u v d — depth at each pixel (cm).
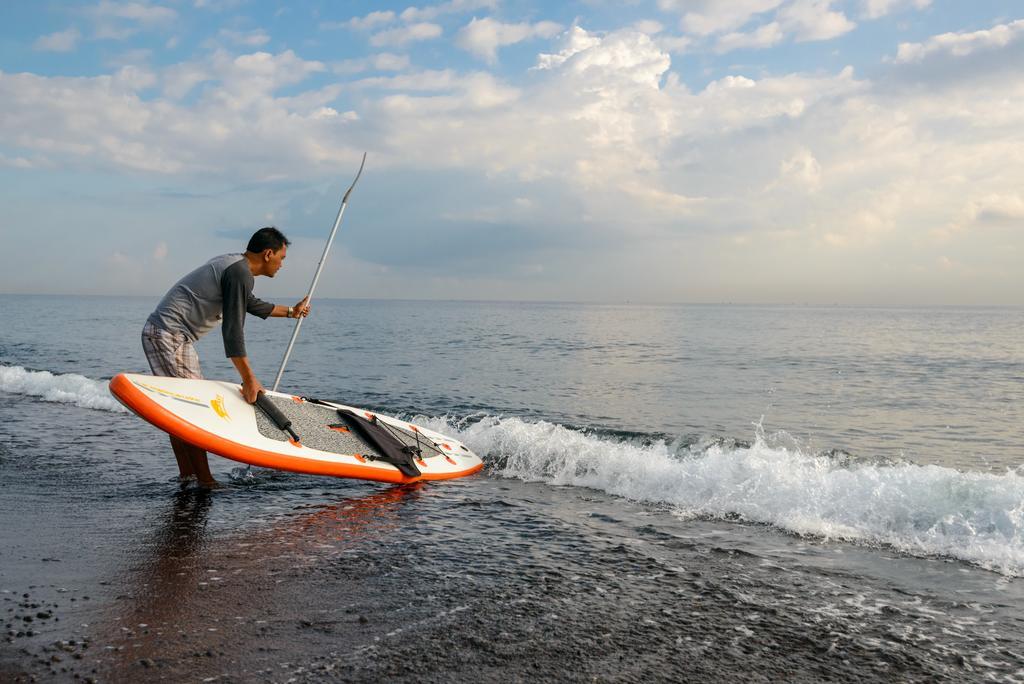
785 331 4944
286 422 536
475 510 498
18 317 5362
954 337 4200
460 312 12206
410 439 630
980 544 411
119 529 420
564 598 326
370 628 286
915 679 251
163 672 239
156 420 470
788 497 494
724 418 1130
